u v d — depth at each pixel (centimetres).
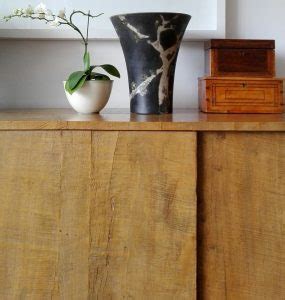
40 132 82
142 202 82
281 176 83
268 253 84
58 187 82
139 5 123
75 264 83
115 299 84
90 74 103
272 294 85
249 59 112
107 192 82
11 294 84
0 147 82
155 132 81
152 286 83
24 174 82
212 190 83
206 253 84
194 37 122
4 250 83
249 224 84
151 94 102
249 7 126
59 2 122
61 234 83
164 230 82
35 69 127
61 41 126
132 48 101
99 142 81
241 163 83
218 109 107
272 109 108
